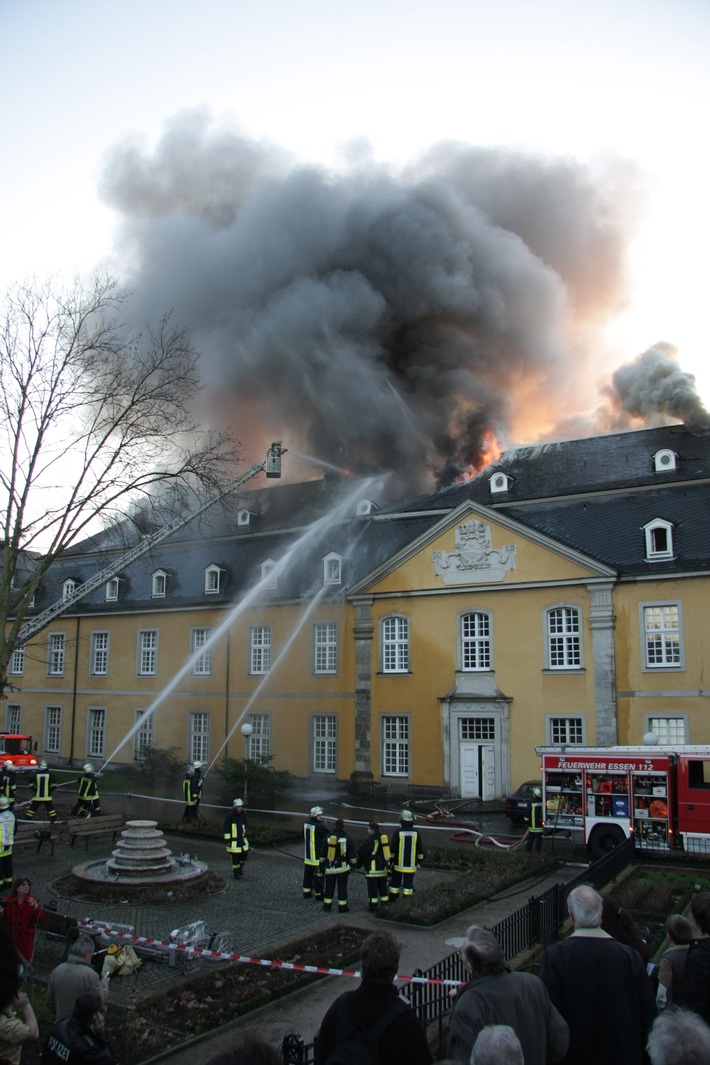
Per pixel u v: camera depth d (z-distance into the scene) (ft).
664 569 96.02
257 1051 12.94
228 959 41.06
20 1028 19.86
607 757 73.15
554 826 74.23
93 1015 21.16
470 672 107.34
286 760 122.72
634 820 71.20
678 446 113.19
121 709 145.69
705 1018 18.49
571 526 107.65
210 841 78.23
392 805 101.81
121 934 42.42
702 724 92.73
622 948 18.29
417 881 61.82
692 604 95.09
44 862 66.69
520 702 103.30
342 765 117.39
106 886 54.65
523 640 104.47
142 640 145.69
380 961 16.89
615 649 98.43
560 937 43.27
